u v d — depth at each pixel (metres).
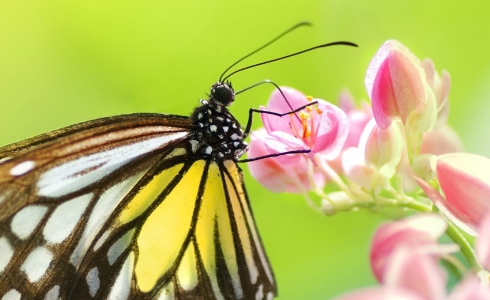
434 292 0.17
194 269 0.20
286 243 0.22
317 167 0.20
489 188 0.18
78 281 0.20
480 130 0.22
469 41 0.23
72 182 0.19
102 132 0.20
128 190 0.20
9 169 0.19
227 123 0.20
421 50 0.23
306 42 0.23
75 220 0.20
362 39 0.23
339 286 0.22
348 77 0.23
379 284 0.18
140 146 0.20
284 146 0.20
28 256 0.19
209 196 0.20
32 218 0.19
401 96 0.19
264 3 0.23
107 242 0.20
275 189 0.20
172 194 0.20
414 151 0.19
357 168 0.20
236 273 0.21
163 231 0.20
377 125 0.19
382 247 0.17
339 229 0.22
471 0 0.23
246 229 0.21
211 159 0.20
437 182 0.19
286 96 0.20
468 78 0.23
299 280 0.22
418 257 0.17
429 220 0.17
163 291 0.20
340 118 0.20
